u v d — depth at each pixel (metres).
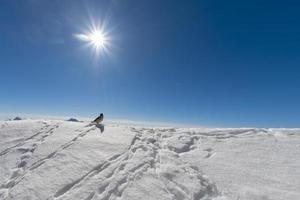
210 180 12.13
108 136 17.12
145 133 18.56
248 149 15.96
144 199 10.50
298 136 18.22
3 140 17.02
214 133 18.97
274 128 20.11
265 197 10.97
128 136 17.28
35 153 14.59
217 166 13.61
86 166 12.93
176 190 11.20
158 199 10.55
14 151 15.25
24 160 13.98
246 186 11.77
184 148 16.03
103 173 12.26
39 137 17.22
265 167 13.59
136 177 11.86
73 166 12.93
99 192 10.98
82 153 14.23
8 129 18.89
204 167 13.48
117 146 15.36
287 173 12.98
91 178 11.96
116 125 20.50
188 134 18.64
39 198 10.71
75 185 11.56
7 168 13.39
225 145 16.64
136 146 15.49
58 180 11.82
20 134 17.89
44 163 13.36
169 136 18.20
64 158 13.69
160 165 13.19
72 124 20.11
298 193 11.27
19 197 10.77
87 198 10.68
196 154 15.14
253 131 19.45
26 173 12.62
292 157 14.79
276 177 12.59
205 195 11.15
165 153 14.88
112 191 10.95
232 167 13.52
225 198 10.95
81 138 16.56
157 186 11.35
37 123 20.36
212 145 16.62
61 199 10.63
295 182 12.17
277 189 11.58
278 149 15.94
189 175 12.48
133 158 13.71
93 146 15.20
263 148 16.11
